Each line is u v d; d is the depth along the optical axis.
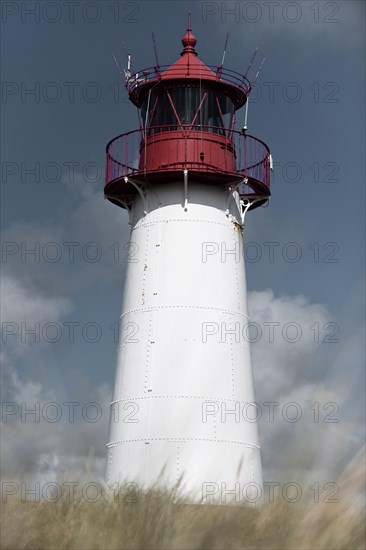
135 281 26.09
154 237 26.00
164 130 26.11
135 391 24.86
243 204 27.50
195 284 25.45
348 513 5.90
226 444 24.20
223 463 23.98
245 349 25.80
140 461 24.08
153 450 24.02
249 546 6.25
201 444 23.98
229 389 24.81
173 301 25.28
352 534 5.84
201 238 25.83
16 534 6.90
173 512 6.86
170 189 26.16
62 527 6.94
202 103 26.27
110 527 6.71
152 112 26.59
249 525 6.39
